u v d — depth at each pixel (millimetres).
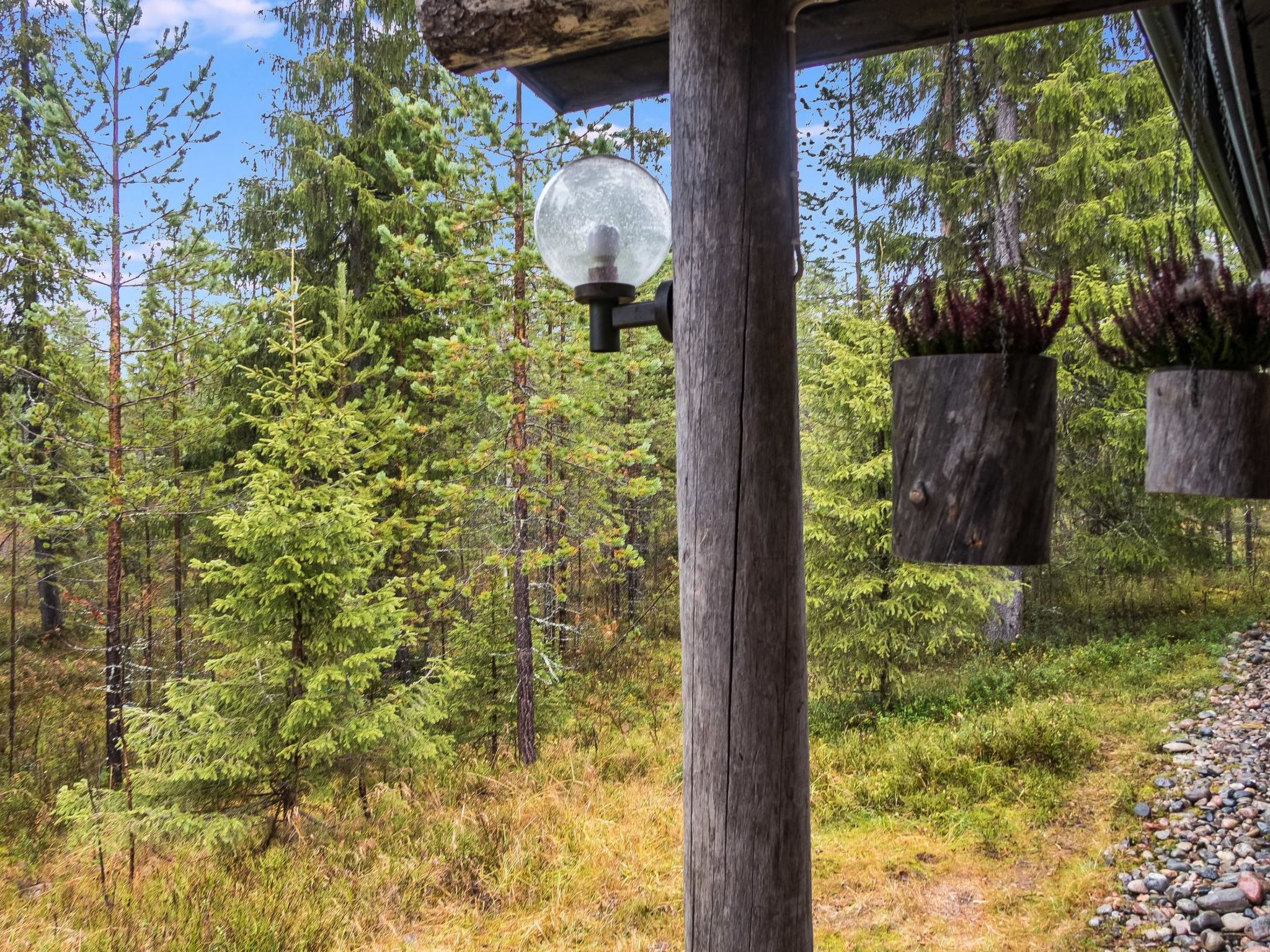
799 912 1259
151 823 5070
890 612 6988
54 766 8016
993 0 1502
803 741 1275
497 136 6086
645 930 4227
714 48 1236
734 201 1226
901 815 5312
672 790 6219
